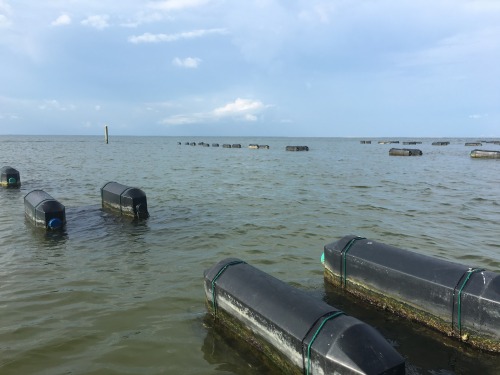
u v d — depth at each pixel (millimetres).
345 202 19594
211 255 11008
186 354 6012
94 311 7488
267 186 25797
